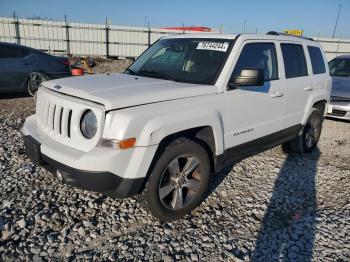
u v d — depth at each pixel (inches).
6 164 172.6
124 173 111.5
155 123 113.5
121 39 1080.2
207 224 132.1
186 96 128.3
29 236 117.2
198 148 130.6
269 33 190.4
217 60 147.1
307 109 201.2
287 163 202.8
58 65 382.6
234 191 161.0
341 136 272.4
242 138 154.0
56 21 1013.8
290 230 131.6
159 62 164.7
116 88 125.0
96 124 110.7
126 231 123.7
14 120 264.8
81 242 116.0
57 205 136.9
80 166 108.0
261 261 112.4
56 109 121.9
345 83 311.9
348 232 131.9
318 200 158.6
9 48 350.0
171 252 113.7
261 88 159.5
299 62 195.8
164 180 126.6
